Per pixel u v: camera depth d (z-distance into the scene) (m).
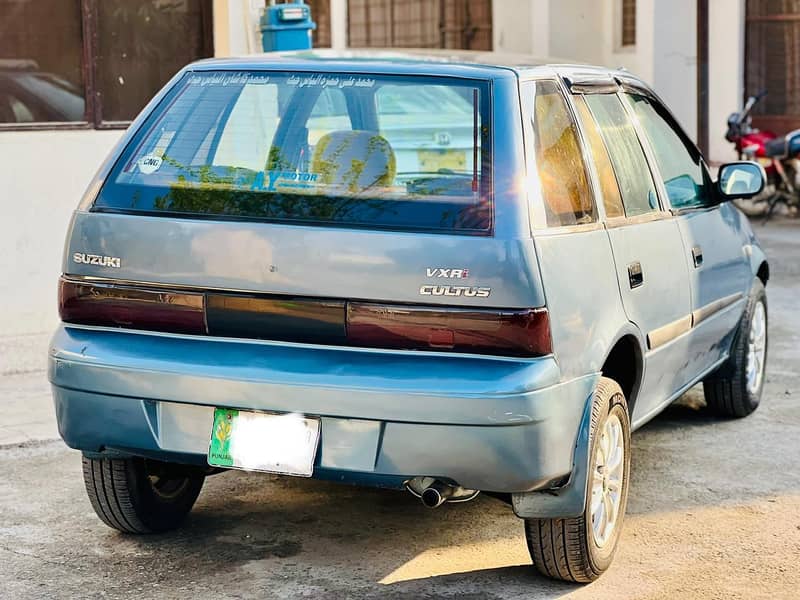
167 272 4.30
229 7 8.46
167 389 4.22
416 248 4.06
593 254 4.49
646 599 4.44
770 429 6.76
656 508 5.45
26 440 6.34
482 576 4.63
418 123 4.39
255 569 4.68
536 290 4.05
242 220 4.26
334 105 4.55
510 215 4.09
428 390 3.98
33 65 7.98
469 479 4.06
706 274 5.86
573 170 4.57
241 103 4.59
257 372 4.12
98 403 4.34
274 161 4.41
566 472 4.22
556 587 4.54
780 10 15.38
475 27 14.27
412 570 4.68
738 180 6.27
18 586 4.50
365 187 4.25
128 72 8.34
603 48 14.73
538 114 4.46
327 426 4.11
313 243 4.14
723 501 5.55
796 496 5.63
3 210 7.79
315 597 4.41
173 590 4.47
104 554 4.82
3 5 7.85
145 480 4.85
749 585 4.59
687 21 14.09
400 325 4.07
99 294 4.39
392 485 4.14
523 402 3.98
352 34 13.45
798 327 9.32
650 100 5.89
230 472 5.87
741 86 15.24
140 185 4.45
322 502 5.47
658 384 5.35
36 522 5.20
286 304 4.17
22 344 7.83
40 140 7.89
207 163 4.46
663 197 5.51
